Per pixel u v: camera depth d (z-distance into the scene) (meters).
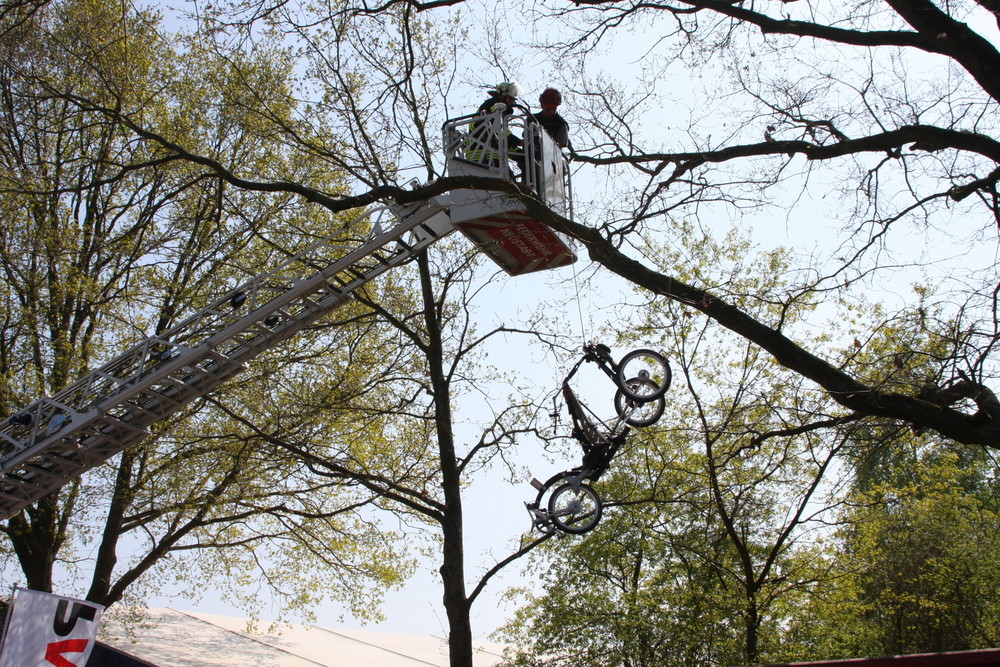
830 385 8.87
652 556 20.25
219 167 11.54
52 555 19.47
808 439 12.09
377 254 13.72
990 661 6.81
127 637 22.94
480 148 11.42
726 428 11.89
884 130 9.59
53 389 18.53
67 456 14.33
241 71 17.47
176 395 14.00
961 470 18.12
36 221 18.88
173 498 18.97
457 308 18.16
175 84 19.80
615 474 19.47
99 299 19.81
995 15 8.39
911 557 21.98
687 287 9.30
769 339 9.06
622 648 19.22
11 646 9.38
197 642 24.44
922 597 21.25
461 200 11.40
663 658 18.06
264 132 17.05
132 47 18.42
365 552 20.56
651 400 9.64
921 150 9.44
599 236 9.54
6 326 19.12
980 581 21.88
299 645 26.39
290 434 17.22
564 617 19.91
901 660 6.99
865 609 19.83
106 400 13.33
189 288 19.61
